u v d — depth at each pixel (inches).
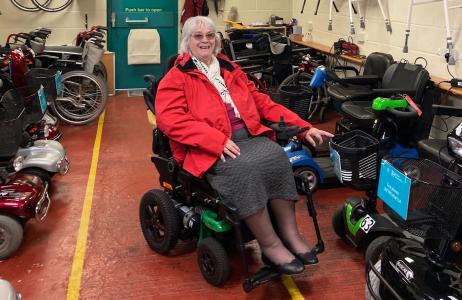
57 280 102.5
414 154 133.4
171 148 104.1
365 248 108.1
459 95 147.3
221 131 99.0
